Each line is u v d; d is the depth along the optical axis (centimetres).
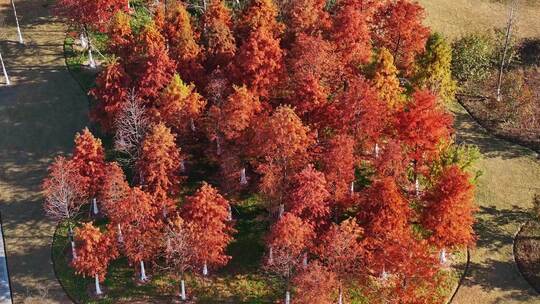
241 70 7506
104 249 6372
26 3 10375
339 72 7631
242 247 7000
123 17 8331
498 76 9625
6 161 7944
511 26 10269
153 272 6781
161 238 6469
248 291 6612
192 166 7775
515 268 7094
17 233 7206
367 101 6912
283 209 6769
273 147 6550
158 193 6775
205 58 7944
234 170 7300
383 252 6150
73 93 8806
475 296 6781
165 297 6575
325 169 6644
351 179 6712
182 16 8050
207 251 6316
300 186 6291
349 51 7731
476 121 8962
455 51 9488
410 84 8256
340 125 7044
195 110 7312
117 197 6500
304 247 6394
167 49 7688
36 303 6544
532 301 6750
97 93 7656
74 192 6794
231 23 8369
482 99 9269
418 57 8300
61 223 7288
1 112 8519
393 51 8331
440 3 11025
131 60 7844
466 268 7062
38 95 8762
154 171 6669
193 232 6219
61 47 9481
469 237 6581
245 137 7150
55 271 6850
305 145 6669
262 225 7188
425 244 6266
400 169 6844
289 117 6525
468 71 9412
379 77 7475
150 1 9831
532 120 8956
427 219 6575
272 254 6644
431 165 7231
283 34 8294
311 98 7088
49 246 7081
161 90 7556
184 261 6366
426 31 8162
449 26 10506
